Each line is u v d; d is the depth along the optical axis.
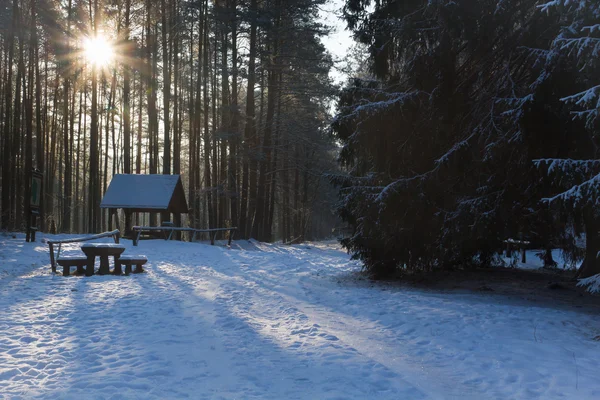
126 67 31.70
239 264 17.73
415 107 12.18
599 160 8.05
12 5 29.02
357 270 16.16
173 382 4.97
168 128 31.39
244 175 31.52
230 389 4.80
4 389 4.68
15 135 31.11
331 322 8.12
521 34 10.85
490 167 10.99
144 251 20.23
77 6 31.91
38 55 32.72
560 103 9.67
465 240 11.73
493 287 11.91
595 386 4.93
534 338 6.95
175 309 9.02
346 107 13.56
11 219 26.97
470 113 11.80
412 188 11.64
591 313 8.90
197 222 34.94
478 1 11.10
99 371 5.30
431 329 7.56
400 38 12.59
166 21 33.88
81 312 8.51
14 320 7.69
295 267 17.12
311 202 40.47
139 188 26.80
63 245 19.45
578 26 8.79
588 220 11.62
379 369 5.54
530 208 11.88
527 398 4.66
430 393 4.80
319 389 4.85
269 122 31.05
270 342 6.71
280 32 29.97
